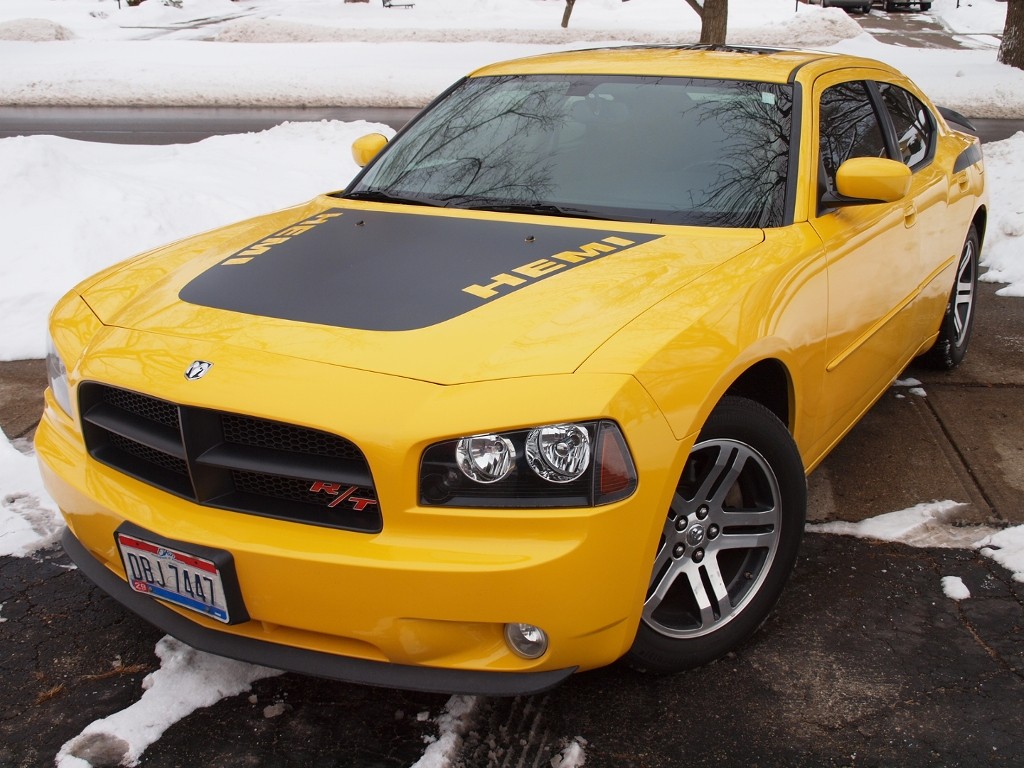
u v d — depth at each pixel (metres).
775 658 2.71
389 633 2.14
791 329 2.70
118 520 2.38
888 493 3.65
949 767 2.31
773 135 3.18
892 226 3.48
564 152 3.30
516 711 2.51
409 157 3.57
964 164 4.52
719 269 2.66
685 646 2.55
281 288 2.61
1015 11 18.53
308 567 2.14
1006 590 3.03
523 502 2.10
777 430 2.62
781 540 2.71
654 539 2.22
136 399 2.43
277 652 2.28
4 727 2.48
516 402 2.10
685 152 3.19
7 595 3.04
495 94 3.69
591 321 2.35
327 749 2.39
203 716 2.51
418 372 2.19
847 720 2.47
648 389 2.19
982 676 2.63
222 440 2.29
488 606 2.09
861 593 3.02
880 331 3.49
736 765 2.33
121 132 12.56
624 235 2.86
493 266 2.65
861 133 3.62
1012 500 3.58
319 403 2.15
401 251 2.78
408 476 2.10
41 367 4.88
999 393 4.57
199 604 2.29
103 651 2.78
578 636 2.15
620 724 2.46
